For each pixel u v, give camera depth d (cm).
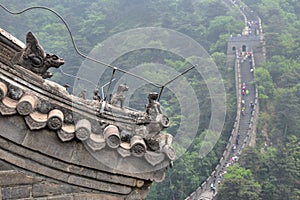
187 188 5259
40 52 739
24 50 735
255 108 7919
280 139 7800
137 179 760
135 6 9462
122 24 8650
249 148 6612
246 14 12500
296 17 13138
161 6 10200
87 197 739
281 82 9394
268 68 9694
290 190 6106
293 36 11425
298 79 9356
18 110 657
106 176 742
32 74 704
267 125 8044
